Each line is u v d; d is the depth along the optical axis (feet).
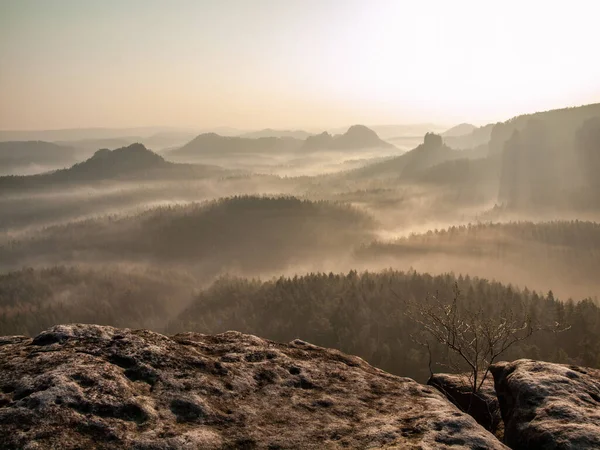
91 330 27.76
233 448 19.38
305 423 22.12
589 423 22.63
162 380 23.41
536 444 22.61
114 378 22.34
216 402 22.70
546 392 26.40
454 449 19.70
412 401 25.29
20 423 18.21
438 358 416.05
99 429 18.75
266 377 26.43
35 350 24.95
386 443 20.42
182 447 18.63
